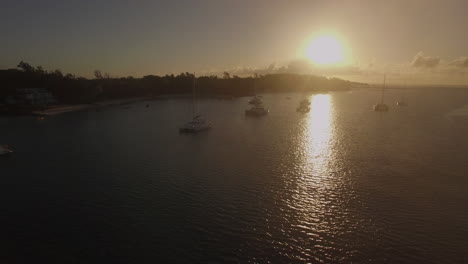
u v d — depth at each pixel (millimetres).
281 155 68438
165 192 46969
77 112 150125
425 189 48188
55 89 181000
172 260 30703
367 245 33312
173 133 95188
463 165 60375
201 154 69312
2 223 38156
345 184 50344
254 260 30750
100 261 30656
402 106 189625
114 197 45344
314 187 49000
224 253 31797
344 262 30609
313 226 37000
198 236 34812
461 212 40562
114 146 77312
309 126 109062
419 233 35625
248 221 38156
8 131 98375
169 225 37219
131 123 115000
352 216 39469
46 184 50812
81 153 70375
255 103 176500
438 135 91562
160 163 62156
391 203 43188
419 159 64812
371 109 169500
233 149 74125
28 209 41906
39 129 102062
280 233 35438
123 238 34562
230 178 53031
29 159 65688
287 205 42500
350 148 74938
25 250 32594
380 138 87125
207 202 43406
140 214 40031
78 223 37938
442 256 31547
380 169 58062
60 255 31672
